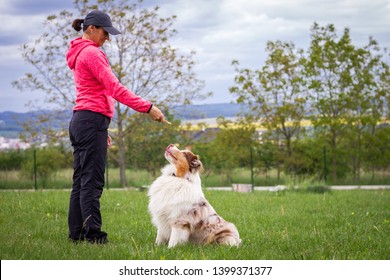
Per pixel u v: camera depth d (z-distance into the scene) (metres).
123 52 27.25
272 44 28.20
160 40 27.38
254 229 9.55
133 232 8.62
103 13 7.16
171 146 7.35
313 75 27.78
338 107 28.20
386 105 28.45
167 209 7.11
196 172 7.34
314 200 15.66
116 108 27.61
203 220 7.22
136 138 28.06
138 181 26.28
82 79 6.94
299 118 28.33
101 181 7.12
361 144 28.09
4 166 27.97
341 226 9.93
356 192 19.67
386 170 28.34
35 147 27.73
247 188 21.00
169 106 27.66
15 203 12.14
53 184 26.64
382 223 10.48
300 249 7.36
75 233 7.29
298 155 27.78
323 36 28.38
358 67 28.05
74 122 6.96
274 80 28.38
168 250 6.66
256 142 28.36
